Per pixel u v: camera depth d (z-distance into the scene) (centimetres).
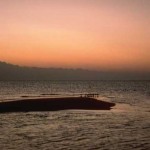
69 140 3331
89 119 5016
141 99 10212
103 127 4234
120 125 4406
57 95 11769
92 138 3444
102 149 2894
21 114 5522
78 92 15000
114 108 6744
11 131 3925
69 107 6494
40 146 3028
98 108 6519
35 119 4997
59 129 4078
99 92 15188
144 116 5444
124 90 18075
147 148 2933
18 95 11919
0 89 18550
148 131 3897
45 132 3850
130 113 5891
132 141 3266
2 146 3027
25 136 3575
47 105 6600
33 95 11881
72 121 4803
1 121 4756
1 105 6406
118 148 2936
